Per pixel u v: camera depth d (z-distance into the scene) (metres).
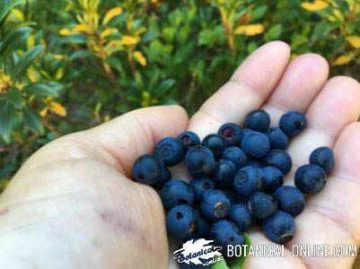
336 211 0.12
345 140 0.12
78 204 0.10
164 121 0.13
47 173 0.11
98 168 0.11
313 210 0.12
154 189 0.12
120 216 0.10
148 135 0.13
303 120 0.13
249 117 0.13
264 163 0.12
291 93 0.14
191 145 0.12
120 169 0.12
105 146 0.12
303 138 0.13
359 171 0.12
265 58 0.14
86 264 0.09
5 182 0.16
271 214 0.11
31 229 0.09
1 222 0.10
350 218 0.12
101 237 0.10
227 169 0.12
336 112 0.13
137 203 0.11
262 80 0.14
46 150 0.12
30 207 0.10
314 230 0.12
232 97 0.14
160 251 0.11
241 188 0.11
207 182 0.12
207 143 0.12
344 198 0.12
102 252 0.10
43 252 0.09
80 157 0.11
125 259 0.10
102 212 0.10
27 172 0.11
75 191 0.10
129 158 0.12
